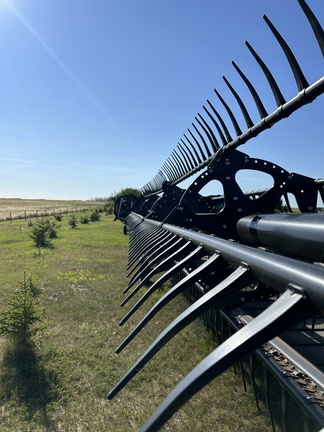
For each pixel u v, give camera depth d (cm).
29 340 435
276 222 310
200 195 830
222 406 306
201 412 299
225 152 435
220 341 409
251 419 288
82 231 1912
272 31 274
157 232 502
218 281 294
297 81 273
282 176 433
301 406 192
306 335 365
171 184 873
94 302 613
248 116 380
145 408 309
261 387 327
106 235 1709
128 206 2305
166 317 525
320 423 172
